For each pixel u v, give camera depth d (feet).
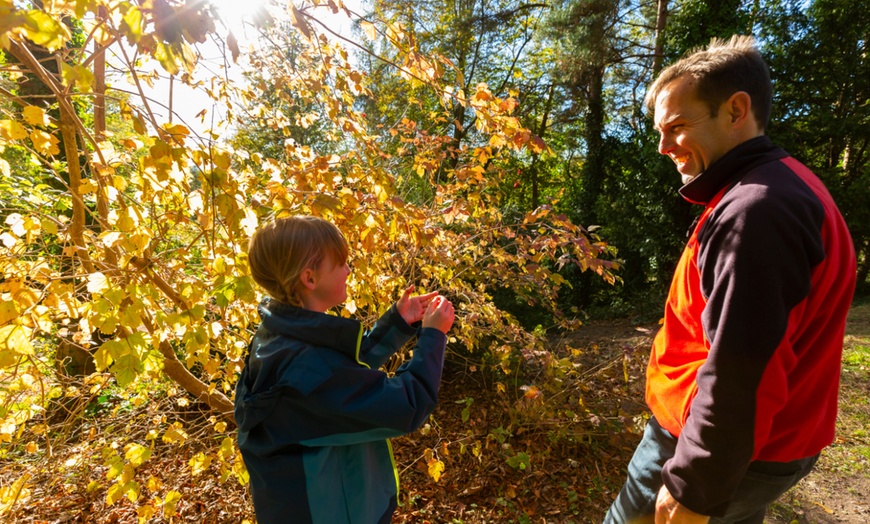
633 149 35.99
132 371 4.39
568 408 12.23
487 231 11.11
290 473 3.35
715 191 3.33
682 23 32.94
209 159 4.33
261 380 3.46
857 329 20.59
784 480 3.35
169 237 6.72
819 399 3.16
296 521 3.33
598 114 40.83
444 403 15.14
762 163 3.07
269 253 3.70
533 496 10.57
